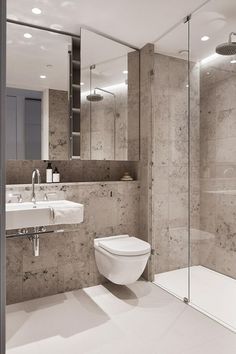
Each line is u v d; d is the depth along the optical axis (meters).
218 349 1.75
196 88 2.73
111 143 2.86
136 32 2.60
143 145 2.93
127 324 2.04
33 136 2.52
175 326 2.01
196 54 2.67
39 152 2.55
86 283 2.65
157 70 2.86
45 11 2.24
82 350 1.74
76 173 2.87
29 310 2.22
